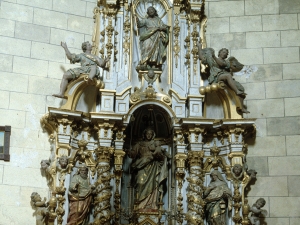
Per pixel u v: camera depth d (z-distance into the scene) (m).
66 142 13.62
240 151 14.02
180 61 14.86
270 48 15.14
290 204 13.98
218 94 14.38
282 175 14.20
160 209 14.02
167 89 14.76
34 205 13.34
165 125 14.84
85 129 14.12
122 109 14.23
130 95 14.37
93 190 13.62
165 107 14.27
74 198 13.38
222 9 15.58
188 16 15.20
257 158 14.40
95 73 13.91
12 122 13.86
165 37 14.90
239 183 13.80
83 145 13.91
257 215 13.75
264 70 15.00
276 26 15.28
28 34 14.56
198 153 14.00
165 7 15.40
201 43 15.01
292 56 15.00
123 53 14.77
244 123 13.97
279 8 15.41
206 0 15.61
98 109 14.30
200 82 14.64
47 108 14.16
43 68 14.48
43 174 13.82
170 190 14.37
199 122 13.99
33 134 13.97
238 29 15.39
